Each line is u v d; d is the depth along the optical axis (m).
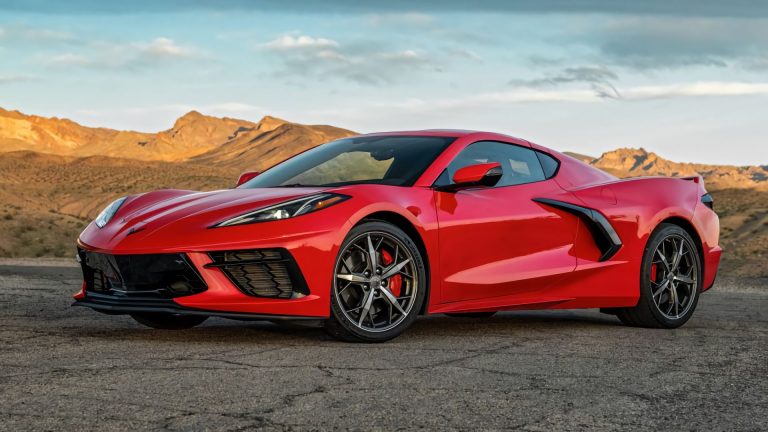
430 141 4.81
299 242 3.81
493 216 4.53
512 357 3.64
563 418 2.53
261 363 3.31
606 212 5.00
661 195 5.34
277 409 2.52
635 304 5.11
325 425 2.35
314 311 3.85
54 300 6.19
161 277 3.87
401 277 4.19
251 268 3.82
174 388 2.79
